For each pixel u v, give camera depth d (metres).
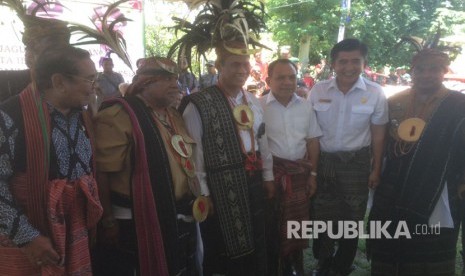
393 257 2.86
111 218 2.12
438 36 2.71
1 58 6.36
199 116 2.51
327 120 2.99
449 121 2.61
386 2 20.77
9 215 1.56
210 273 2.72
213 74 4.58
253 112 2.69
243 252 2.57
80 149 1.80
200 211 2.37
